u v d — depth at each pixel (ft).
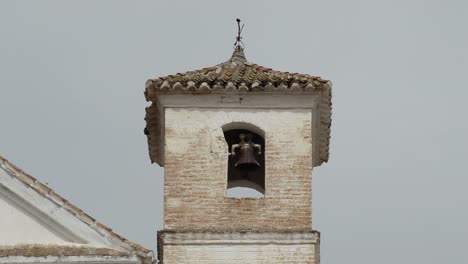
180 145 210.59
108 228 188.65
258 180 221.05
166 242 204.44
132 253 187.42
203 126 211.41
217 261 204.33
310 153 210.79
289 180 209.36
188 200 207.92
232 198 207.92
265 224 206.69
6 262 183.73
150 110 215.10
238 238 205.16
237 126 212.84
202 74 215.51
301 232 205.57
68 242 188.14
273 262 204.33
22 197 189.16
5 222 188.65
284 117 212.43
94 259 186.19
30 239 188.14
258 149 214.48
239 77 214.07
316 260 205.77
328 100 213.25
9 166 190.08
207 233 205.16
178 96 212.02
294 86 211.41
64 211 189.06
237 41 226.79
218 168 209.67
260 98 212.84
